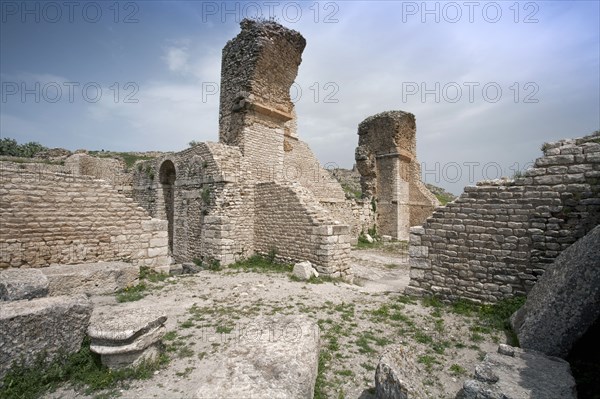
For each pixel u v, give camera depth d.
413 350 5.06
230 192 12.23
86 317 4.48
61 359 4.17
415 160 24.89
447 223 7.41
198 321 6.06
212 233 12.18
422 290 7.67
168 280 9.04
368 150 23.56
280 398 3.02
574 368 4.14
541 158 6.43
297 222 11.06
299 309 6.87
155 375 4.17
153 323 4.43
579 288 4.34
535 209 6.39
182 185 14.52
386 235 22.84
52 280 6.62
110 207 8.74
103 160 25.72
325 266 9.98
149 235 9.40
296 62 14.88
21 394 3.74
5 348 3.82
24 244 7.45
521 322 5.31
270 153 14.26
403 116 23.17
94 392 3.83
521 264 6.48
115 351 4.08
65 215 8.05
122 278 7.83
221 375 3.32
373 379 4.32
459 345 5.20
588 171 5.93
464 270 7.15
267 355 3.70
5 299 4.93
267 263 11.94
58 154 37.44
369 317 6.46
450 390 4.02
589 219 5.86
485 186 6.98
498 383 3.41
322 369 4.51
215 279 9.48
